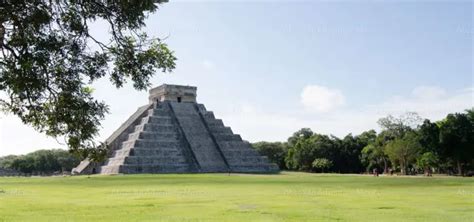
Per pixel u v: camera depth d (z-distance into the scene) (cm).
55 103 1107
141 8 1078
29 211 2186
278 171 11250
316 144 13762
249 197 2941
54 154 14350
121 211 2155
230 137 11469
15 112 1122
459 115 9838
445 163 10644
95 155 1162
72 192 3628
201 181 5528
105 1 1080
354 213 2016
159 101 11744
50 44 1041
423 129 10112
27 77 1019
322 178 6556
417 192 3347
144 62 1159
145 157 9575
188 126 11231
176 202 2597
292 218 1866
